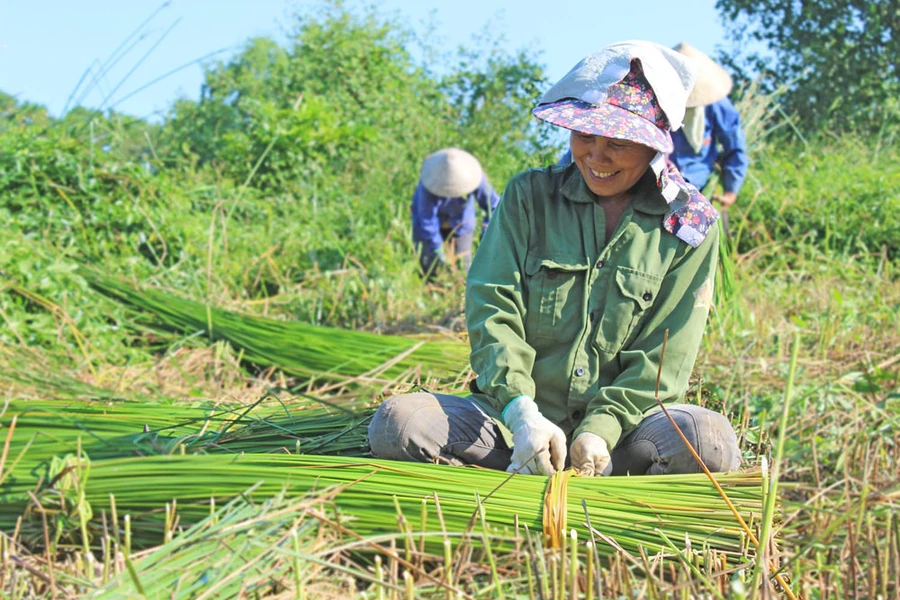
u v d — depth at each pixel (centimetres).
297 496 228
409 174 962
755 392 395
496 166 840
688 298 272
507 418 257
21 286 511
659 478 240
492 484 234
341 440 290
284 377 464
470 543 210
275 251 750
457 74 1134
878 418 358
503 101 910
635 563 204
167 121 1342
